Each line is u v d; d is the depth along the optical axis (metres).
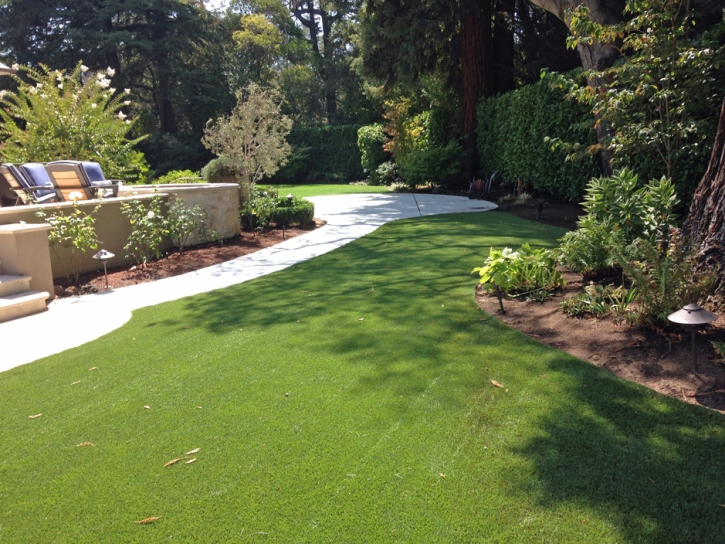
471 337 4.04
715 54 5.73
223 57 32.91
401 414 3.00
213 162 12.60
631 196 4.93
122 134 12.82
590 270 4.97
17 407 3.34
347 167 27.36
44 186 8.62
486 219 10.76
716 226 3.97
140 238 7.51
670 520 2.07
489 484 2.36
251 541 2.09
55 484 2.52
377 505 2.26
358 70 19.50
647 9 6.11
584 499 2.22
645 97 6.29
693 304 3.08
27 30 28.50
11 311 5.28
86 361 4.08
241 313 5.11
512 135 14.58
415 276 6.05
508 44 18.91
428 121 19.72
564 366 3.43
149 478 2.53
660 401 2.91
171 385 3.55
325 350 4.00
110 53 29.06
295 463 2.59
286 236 9.80
